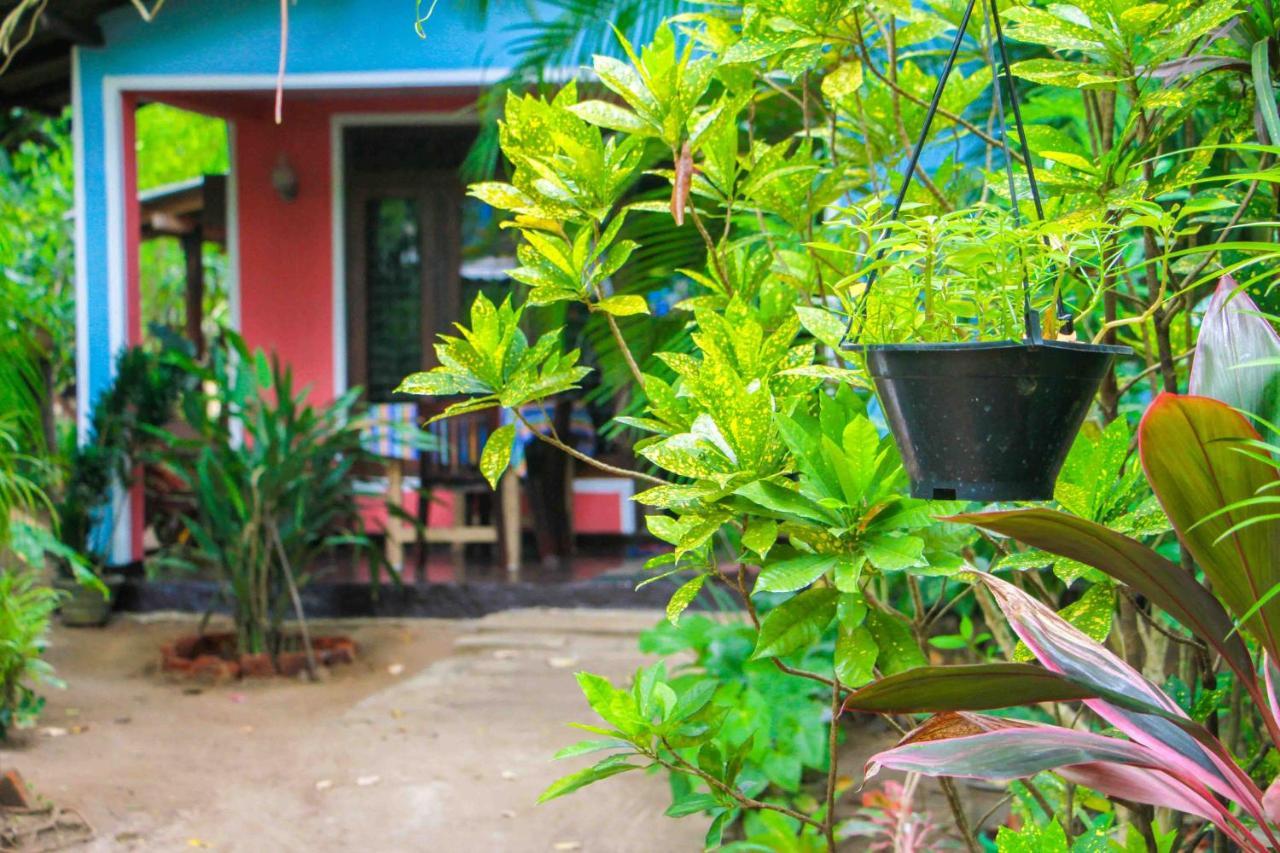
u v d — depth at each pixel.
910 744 1.42
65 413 11.94
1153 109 1.77
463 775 4.86
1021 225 1.74
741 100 1.74
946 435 1.34
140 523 8.32
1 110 9.45
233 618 7.20
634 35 4.47
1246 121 1.87
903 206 1.92
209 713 5.87
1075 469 1.64
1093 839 1.62
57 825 4.20
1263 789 2.01
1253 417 1.24
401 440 6.97
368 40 7.69
